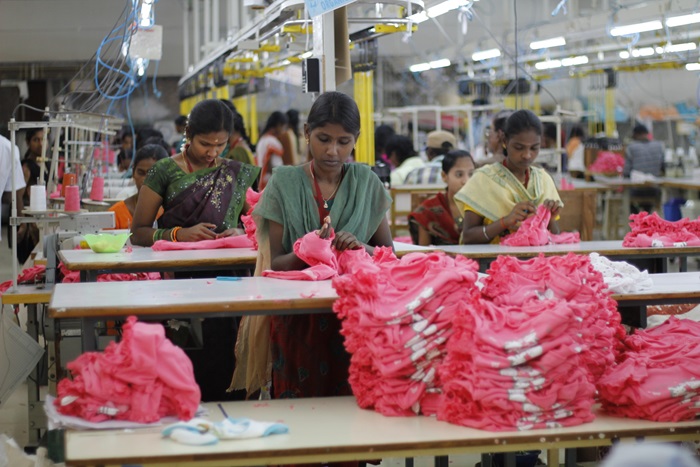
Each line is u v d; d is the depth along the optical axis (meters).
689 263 11.02
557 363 2.90
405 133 15.80
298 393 3.74
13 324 4.78
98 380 2.92
